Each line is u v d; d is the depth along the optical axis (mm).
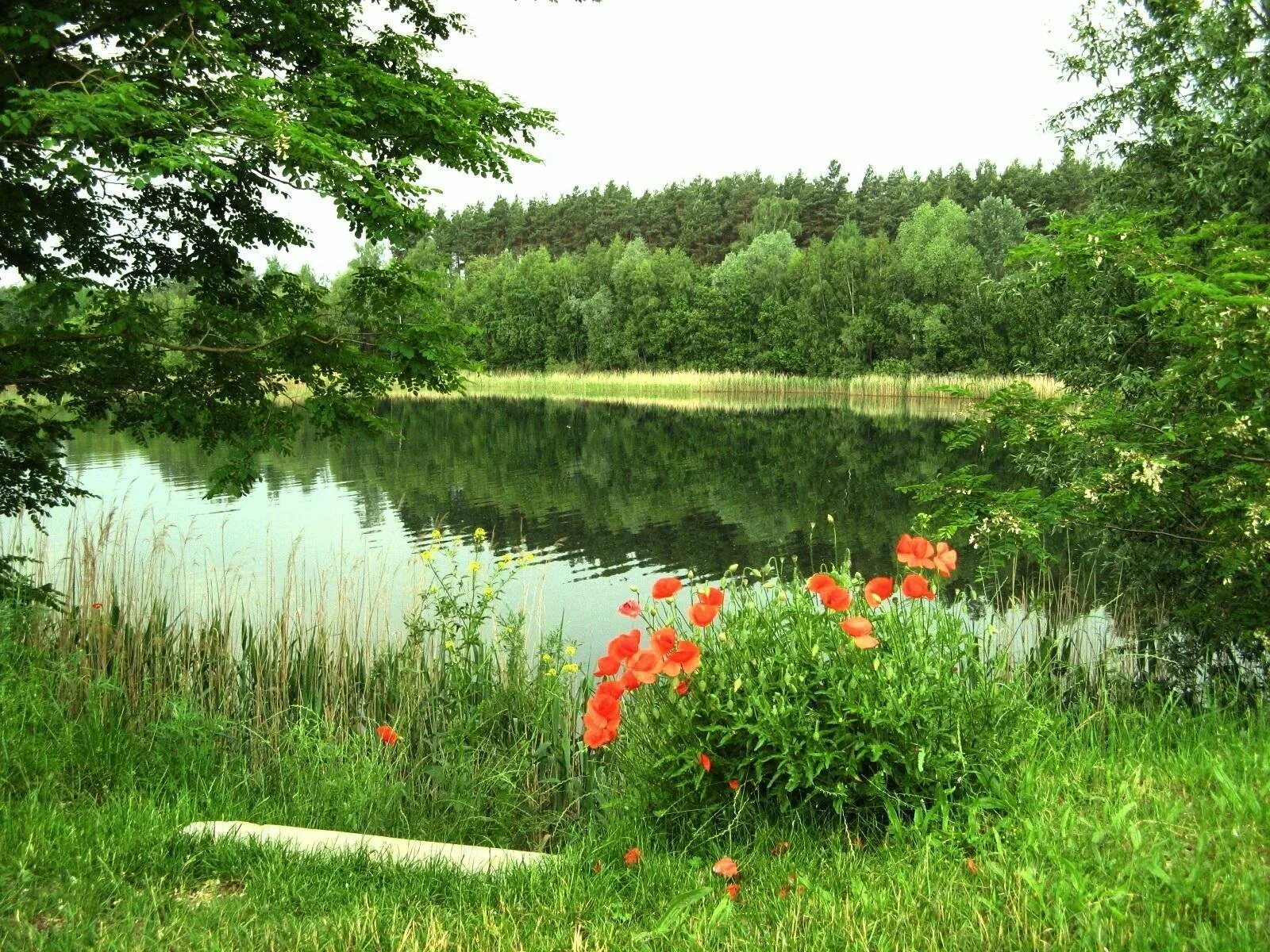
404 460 25016
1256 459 5016
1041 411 6363
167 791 4359
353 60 6770
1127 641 7008
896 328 58094
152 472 21422
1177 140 7363
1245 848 2572
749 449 26625
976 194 94625
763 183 106750
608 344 70875
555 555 13000
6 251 6824
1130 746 3957
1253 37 6961
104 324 6598
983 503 6176
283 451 7590
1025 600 8156
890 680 3311
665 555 12992
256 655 6727
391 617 8859
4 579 6203
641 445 28391
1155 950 2158
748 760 3342
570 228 109750
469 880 3238
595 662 8055
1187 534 6184
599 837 3754
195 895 3068
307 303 7723
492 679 6398
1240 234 5648
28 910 2775
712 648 3664
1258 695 5180
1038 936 2283
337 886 3172
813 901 2678
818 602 3814
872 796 3301
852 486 19141
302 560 12336
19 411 7020
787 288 66375
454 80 7715
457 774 5051
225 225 7660
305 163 5625
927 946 2336
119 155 5832
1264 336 4406
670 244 105125
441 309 7555
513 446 28609
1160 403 5691
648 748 3742
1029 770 3355
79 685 5148
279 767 4879
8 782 3848
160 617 7352
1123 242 5383
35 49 5613
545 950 2549
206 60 5723
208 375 7270
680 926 2629
